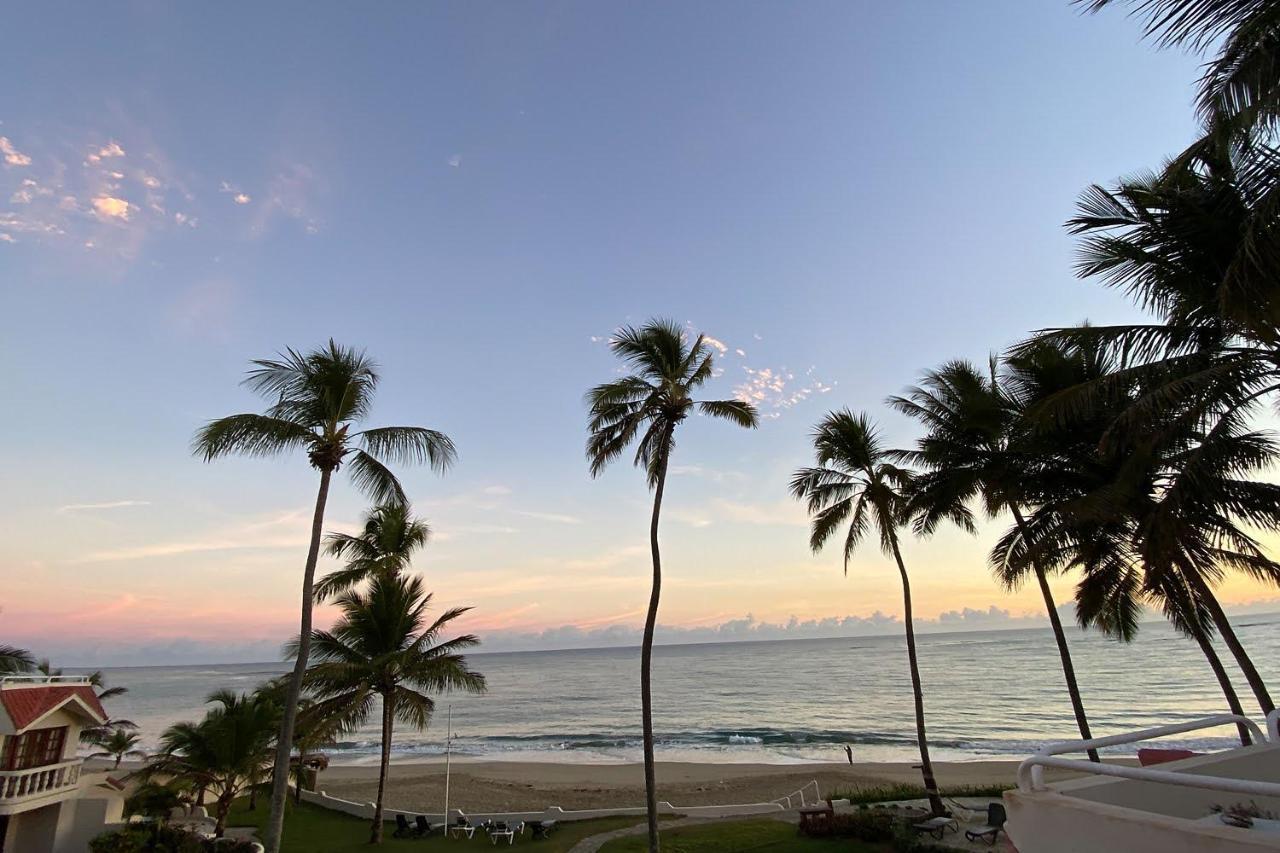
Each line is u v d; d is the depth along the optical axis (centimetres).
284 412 1741
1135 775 354
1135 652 11231
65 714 1919
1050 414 1262
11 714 1720
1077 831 398
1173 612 1673
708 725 6675
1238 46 593
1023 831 439
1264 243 773
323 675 2230
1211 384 1088
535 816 2489
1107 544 1798
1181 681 7331
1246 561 1515
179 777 2381
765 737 5722
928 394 2138
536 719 8019
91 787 1984
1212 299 1027
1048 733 5109
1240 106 613
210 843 1825
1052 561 1842
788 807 2436
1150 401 1086
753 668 14512
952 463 2039
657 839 1666
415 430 1803
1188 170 916
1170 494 1332
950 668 11150
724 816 2362
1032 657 11981
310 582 1661
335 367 1772
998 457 1927
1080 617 2023
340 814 2762
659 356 1994
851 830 1877
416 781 4044
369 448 1797
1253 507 1343
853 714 6806
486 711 9000
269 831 1485
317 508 1709
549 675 15700
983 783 3206
